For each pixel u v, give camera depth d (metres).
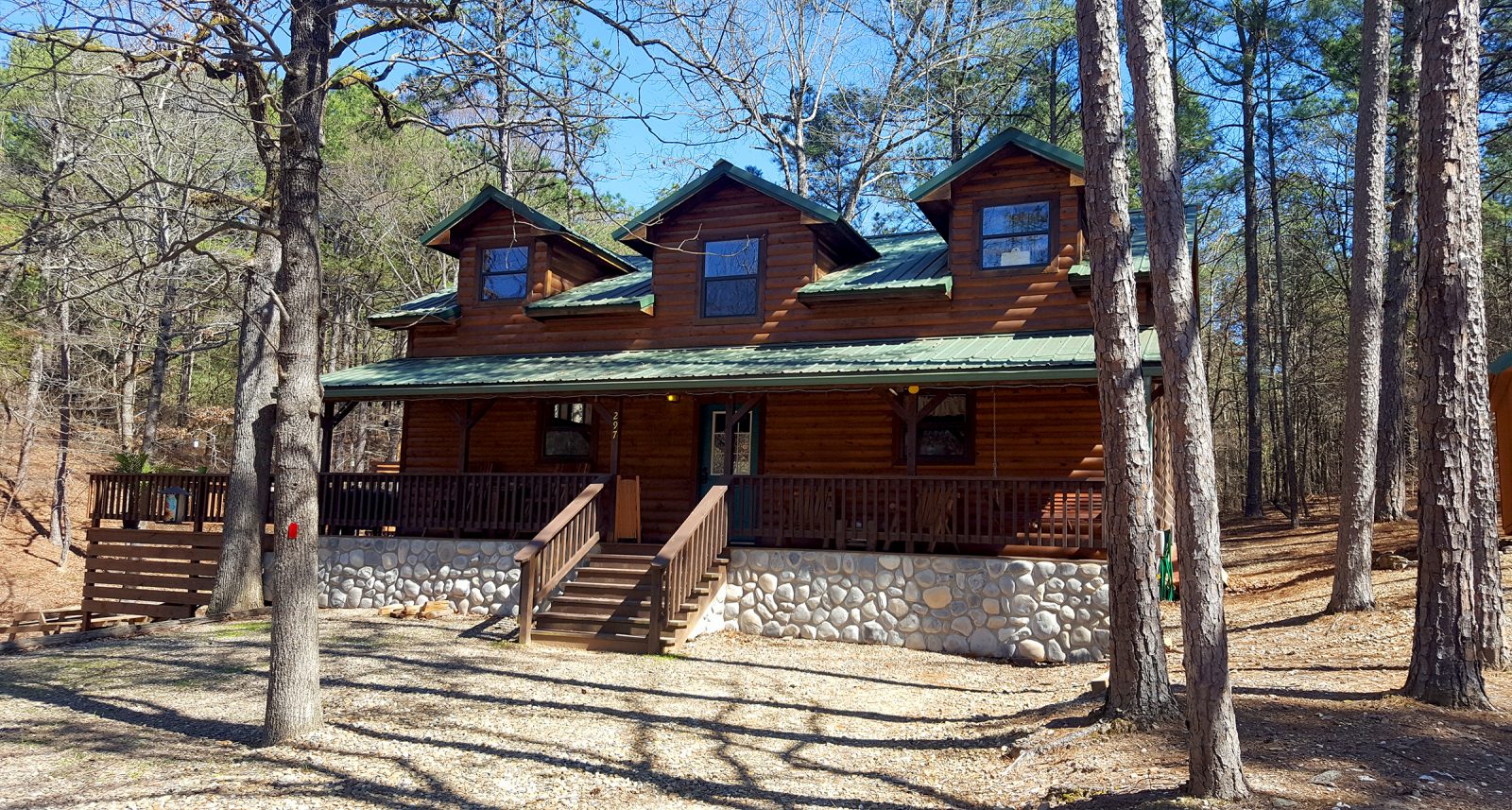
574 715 8.83
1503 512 13.86
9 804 6.39
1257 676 8.95
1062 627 11.88
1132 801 5.66
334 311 31.81
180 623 14.20
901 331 15.06
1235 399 41.97
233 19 9.06
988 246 14.76
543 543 12.79
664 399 16.70
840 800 6.51
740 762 7.43
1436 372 7.70
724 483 13.84
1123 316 7.55
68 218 8.64
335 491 15.96
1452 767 5.92
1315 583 14.46
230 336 28.22
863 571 12.91
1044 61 29.98
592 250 18.30
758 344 15.92
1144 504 7.51
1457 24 7.78
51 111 18.88
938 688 10.27
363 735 8.09
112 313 25.55
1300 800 5.36
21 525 25.98
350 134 28.64
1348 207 31.88
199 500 16.86
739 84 10.57
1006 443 14.27
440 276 32.31
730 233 16.42
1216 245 37.62
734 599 13.46
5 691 9.91
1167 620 12.84
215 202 12.60
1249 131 26.94
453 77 9.95
